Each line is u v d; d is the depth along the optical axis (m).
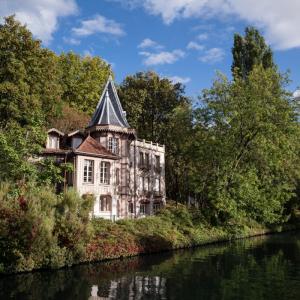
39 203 25.56
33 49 44.34
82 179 45.97
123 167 52.62
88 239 28.36
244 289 21.94
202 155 46.72
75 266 27.33
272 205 46.62
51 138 46.94
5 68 42.38
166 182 71.06
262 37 65.69
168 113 69.88
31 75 44.91
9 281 22.73
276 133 43.97
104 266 27.72
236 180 44.34
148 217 41.00
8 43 42.97
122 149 52.97
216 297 20.28
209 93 45.72
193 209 47.44
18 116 41.38
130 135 54.62
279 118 44.28
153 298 20.02
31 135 31.38
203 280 23.94
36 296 20.06
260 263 29.83
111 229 33.75
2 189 25.45
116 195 50.12
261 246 40.12
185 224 42.59
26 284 22.19
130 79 73.25
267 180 47.47
